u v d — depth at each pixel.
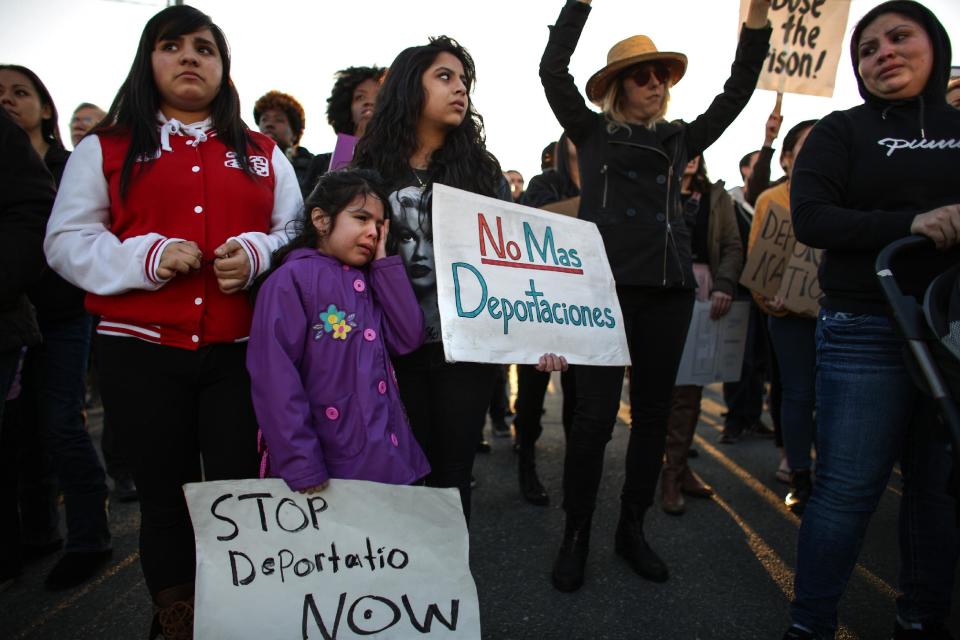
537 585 2.32
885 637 2.00
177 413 1.62
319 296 1.60
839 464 1.76
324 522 1.55
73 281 1.56
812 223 1.74
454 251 1.83
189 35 1.64
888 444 1.71
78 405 2.38
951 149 1.67
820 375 1.86
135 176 1.60
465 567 1.61
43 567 2.45
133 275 1.49
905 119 1.75
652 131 2.38
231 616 1.49
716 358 3.16
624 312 2.35
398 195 1.87
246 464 1.68
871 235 1.62
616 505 3.14
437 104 1.88
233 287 1.57
